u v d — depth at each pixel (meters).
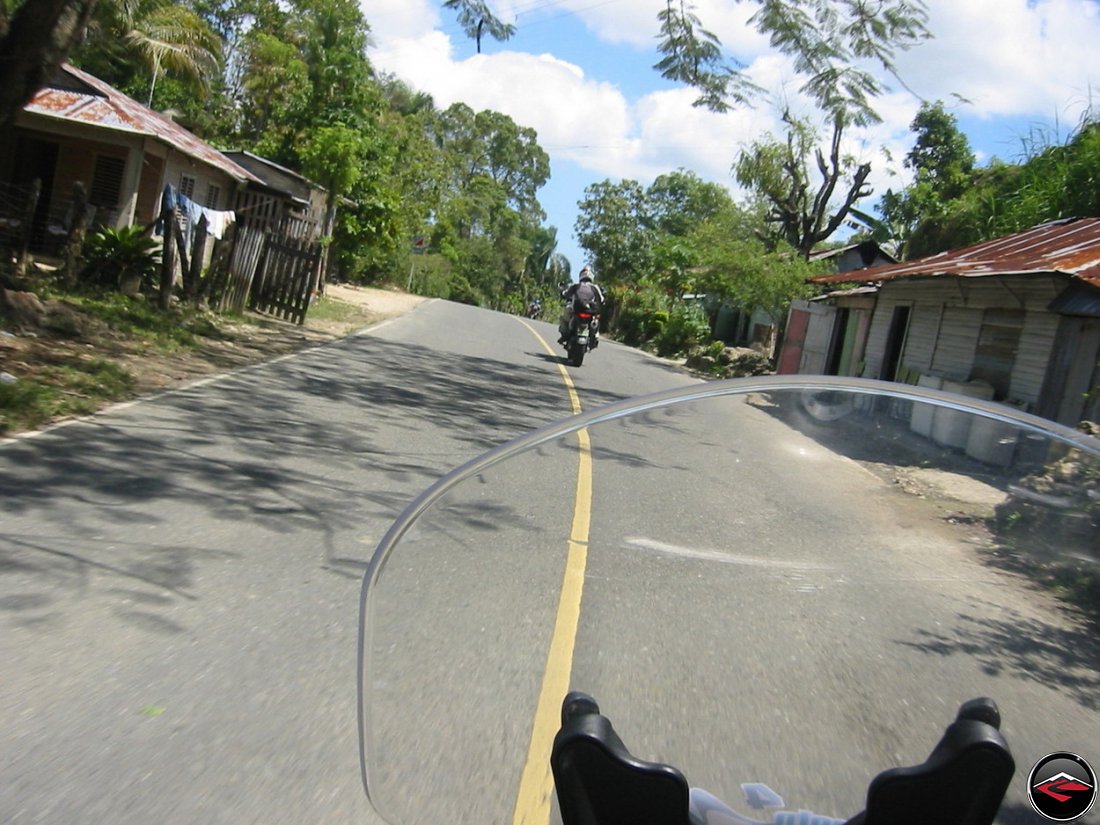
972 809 1.48
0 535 4.65
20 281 12.55
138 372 9.54
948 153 31.80
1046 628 1.55
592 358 21.67
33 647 3.53
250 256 16.59
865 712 1.52
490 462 1.76
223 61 34.91
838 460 1.70
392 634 1.65
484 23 12.33
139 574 4.36
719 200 62.62
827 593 1.60
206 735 2.99
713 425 1.75
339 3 29.81
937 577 1.60
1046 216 18.47
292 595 4.28
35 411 7.04
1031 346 12.66
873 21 15.30
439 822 1.52
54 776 2.71
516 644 1.61
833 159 30.41
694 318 31.52
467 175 78.25
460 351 17.53
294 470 6.62
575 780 1.49
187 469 6.27
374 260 38.09
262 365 11.46
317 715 3.16
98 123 17.50
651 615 1.59
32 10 10.17
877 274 16.44
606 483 1.70
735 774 1.49
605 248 63.56
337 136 26.48
